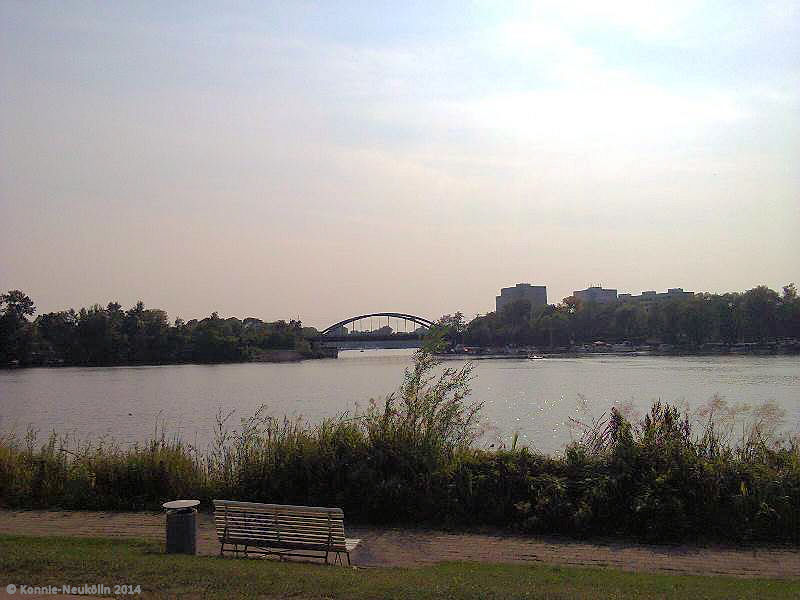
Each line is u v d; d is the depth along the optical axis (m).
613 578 12.76
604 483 16.28
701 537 15.65
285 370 150.62
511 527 16.56
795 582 12.69
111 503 18.62
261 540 13.73
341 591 10.70
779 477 16.11
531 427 39.25
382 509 17.22
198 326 187.12
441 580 11.93
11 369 154.25
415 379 19.45
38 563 11.80
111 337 166.62
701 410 23.11
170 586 10.75
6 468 19.64
